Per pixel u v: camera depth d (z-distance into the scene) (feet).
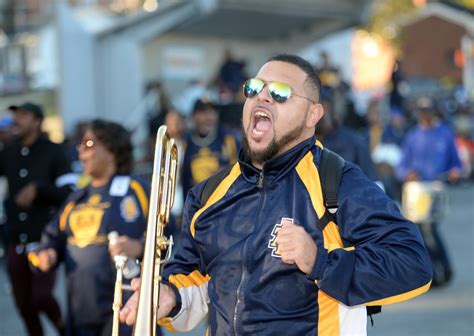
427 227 56.59
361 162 40.22
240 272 19.10
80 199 32.99
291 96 19.20
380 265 18.11
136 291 19.75
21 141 42.63
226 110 77.25
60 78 93.61
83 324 32.17
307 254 17.85
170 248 19.93
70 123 93.66
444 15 283.59
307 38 125.70
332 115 40.04
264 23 119.55
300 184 19.21
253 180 19.56
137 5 103.35
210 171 51.01
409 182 58.39
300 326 18.69
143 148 90.38
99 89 96.07
